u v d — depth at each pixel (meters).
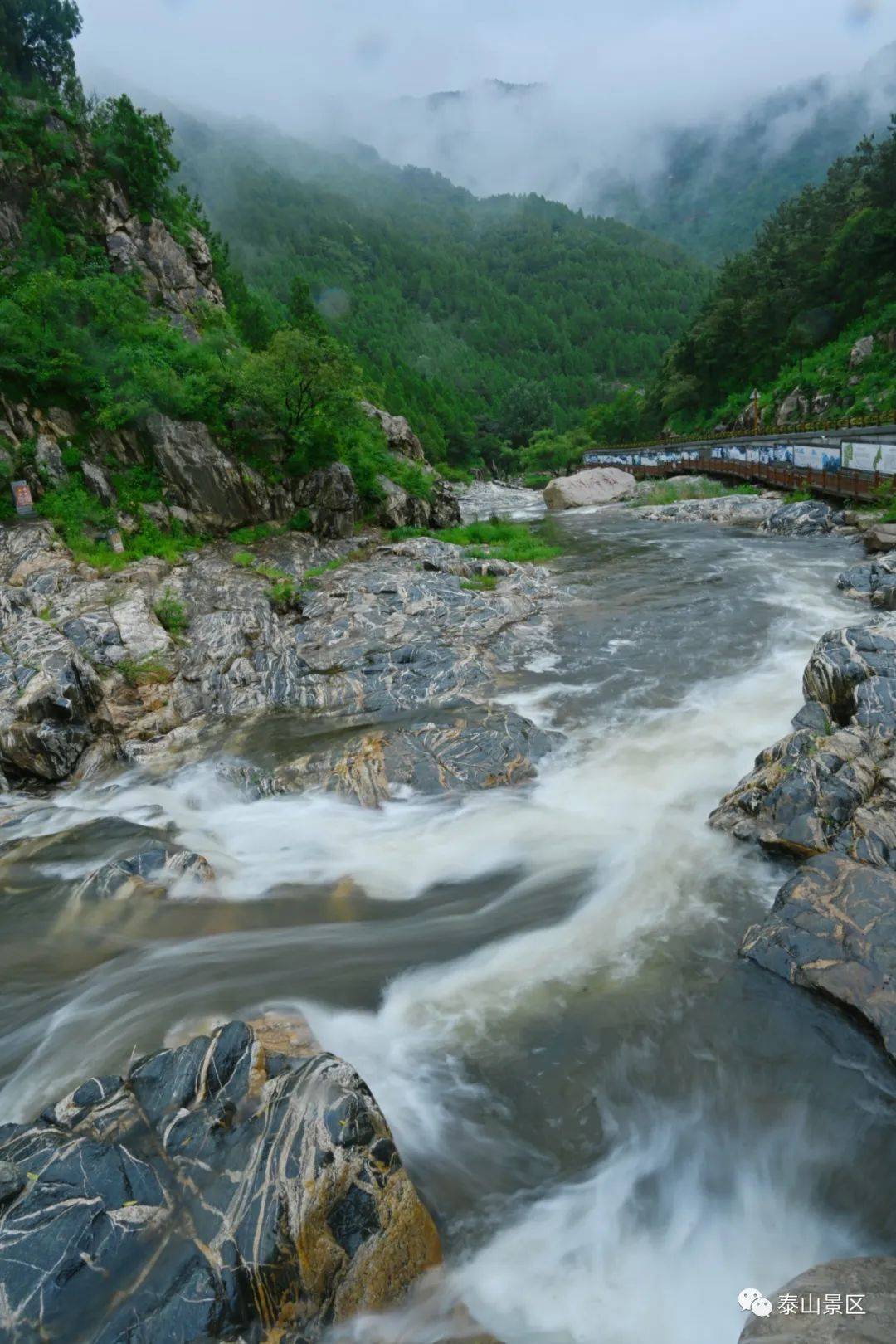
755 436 49.75
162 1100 6.08
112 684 16.12
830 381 61.34
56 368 25.30
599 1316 5.25
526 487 101.19
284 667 17.69
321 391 29.19
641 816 11.38
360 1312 5.12
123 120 37.81
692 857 10.18
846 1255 5.54
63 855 11.10
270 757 14.43
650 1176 6.18
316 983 8.29
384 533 32.53
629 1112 6.71
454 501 39.31
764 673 16.19
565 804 11.97
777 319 75.62
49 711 14.32
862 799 9.92
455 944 8.96
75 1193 5.21
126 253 36.53
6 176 32.75
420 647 18.33
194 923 9.50
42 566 20.73
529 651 18.61
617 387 196.00
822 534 29.59
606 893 9.70
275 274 194.38
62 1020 7.84
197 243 44.31
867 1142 6.33
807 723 11.72
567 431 136.50
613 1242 5.71
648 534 34.19
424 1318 5.23
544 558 29.20
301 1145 5.55
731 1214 5.88
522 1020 7.73
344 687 16.95
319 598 21.88
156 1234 5.05
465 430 115.12
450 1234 5.78
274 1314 4.84
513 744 13.55
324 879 10.51
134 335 28.72
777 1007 7.59
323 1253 5.13
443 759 13.21
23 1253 4.84
